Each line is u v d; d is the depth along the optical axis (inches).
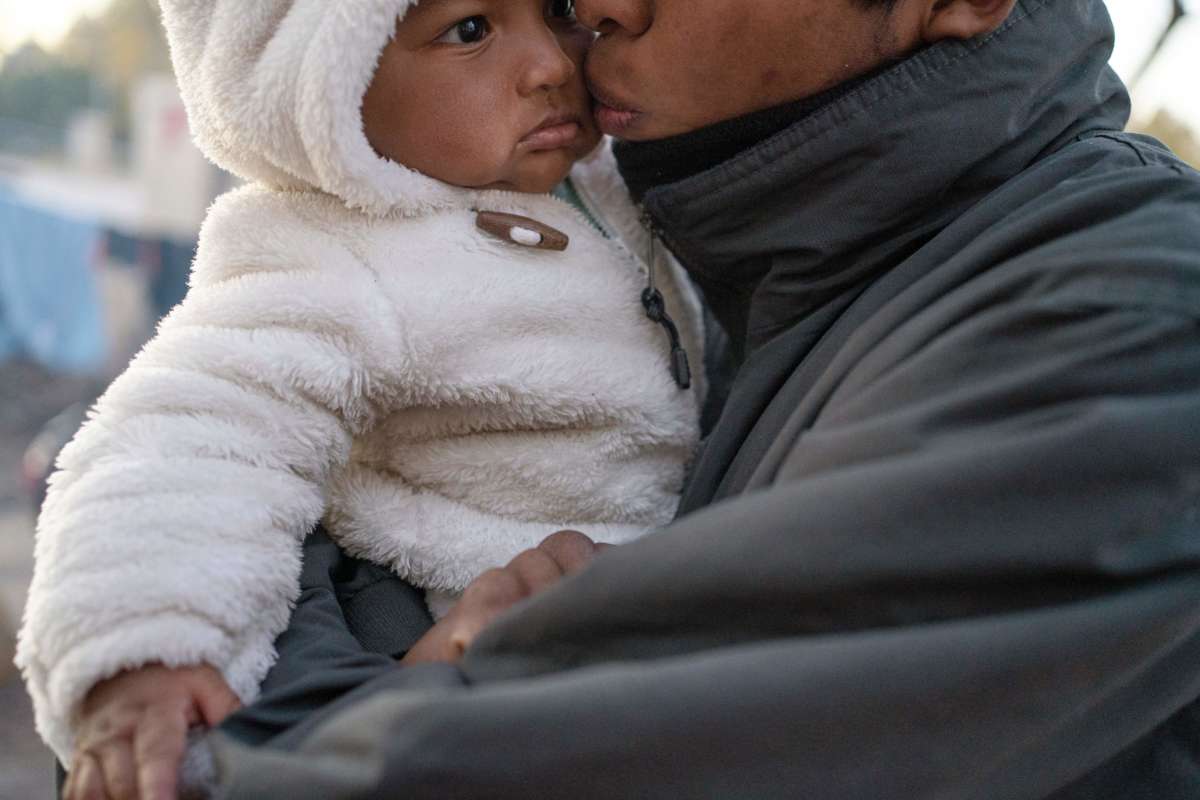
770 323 39.0
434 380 39.5
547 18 41.3
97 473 33.5
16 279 341.1
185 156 327.0
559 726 24.6
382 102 39.6
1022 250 31.4
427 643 33.2
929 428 27.2
